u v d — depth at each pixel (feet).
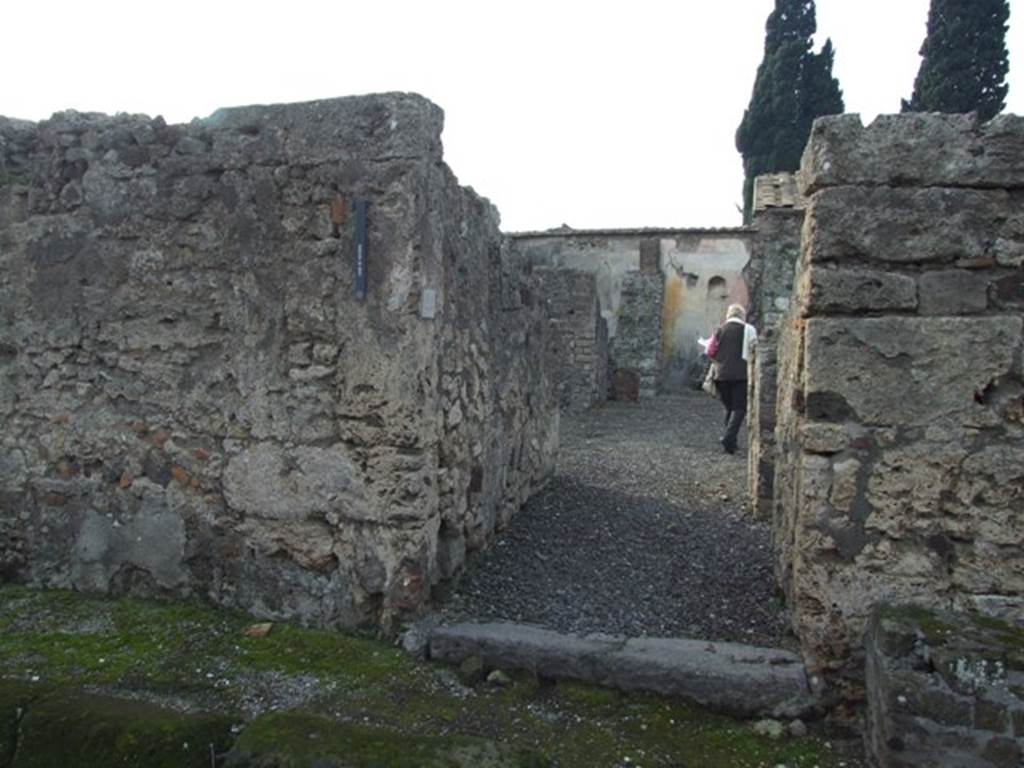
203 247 13.24
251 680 11.30
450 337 13.98
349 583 12.70
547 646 11.64
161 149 13.46
